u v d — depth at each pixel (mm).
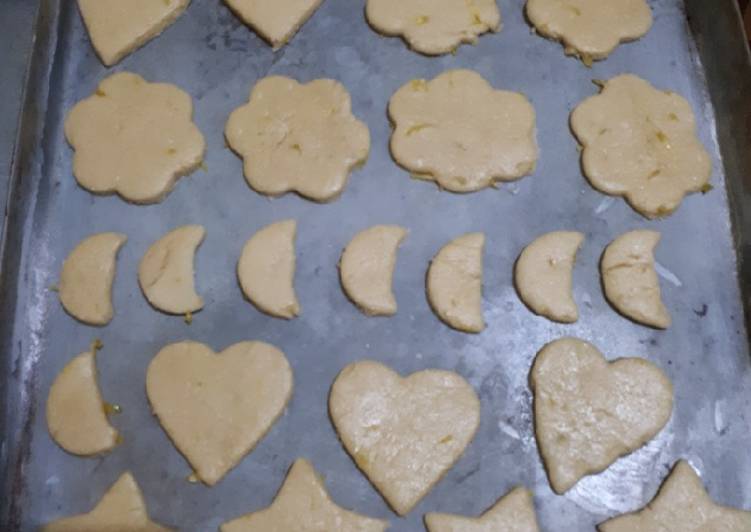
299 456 272
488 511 260
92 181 309
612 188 304
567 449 266
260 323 291
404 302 292
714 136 320
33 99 314
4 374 279
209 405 276
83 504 269
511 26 337
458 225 302
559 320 286
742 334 286
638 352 283
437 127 312
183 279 293
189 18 342
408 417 272
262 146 312
